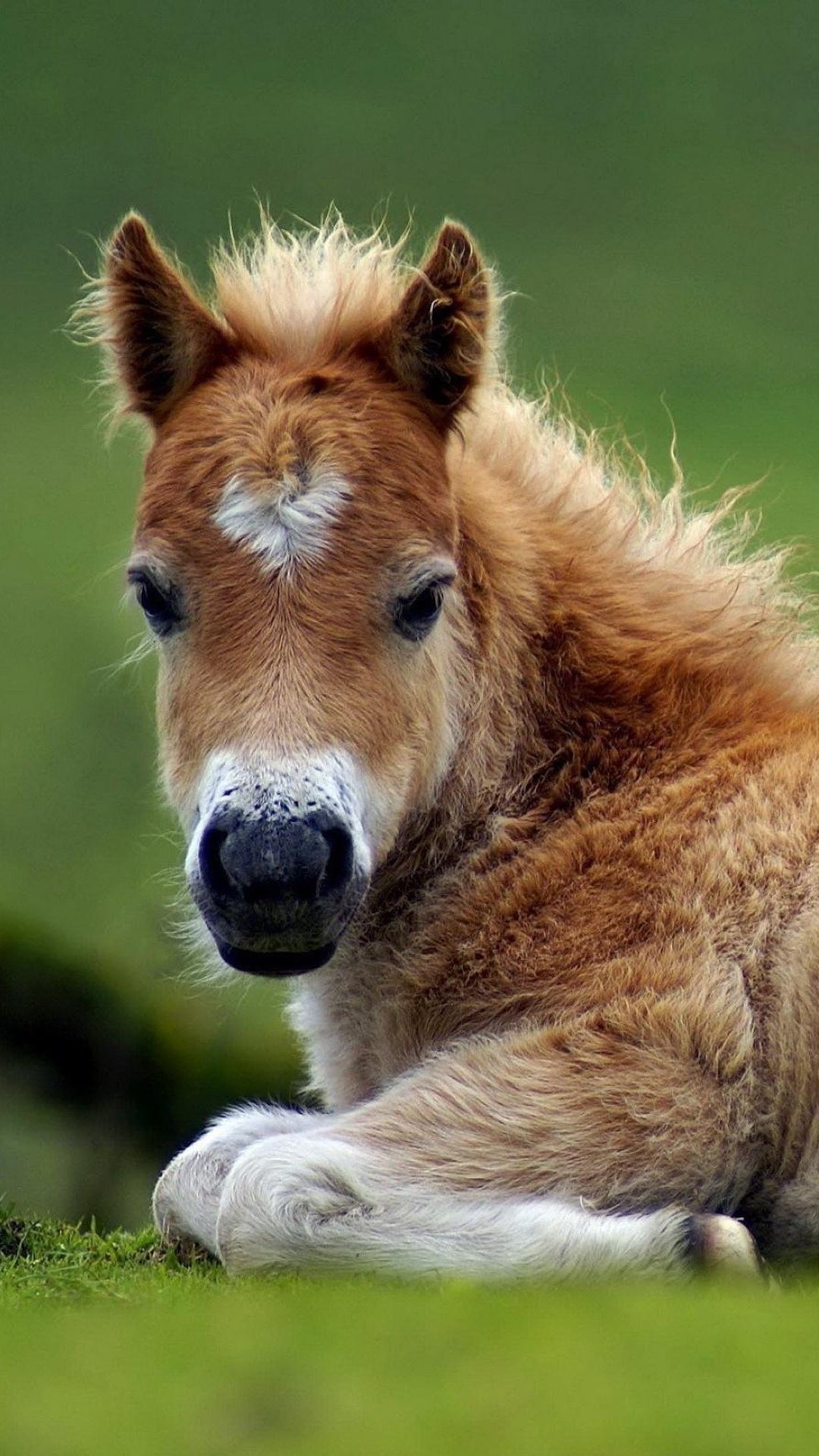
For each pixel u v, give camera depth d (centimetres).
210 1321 1269
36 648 7862
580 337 14012
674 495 2214
